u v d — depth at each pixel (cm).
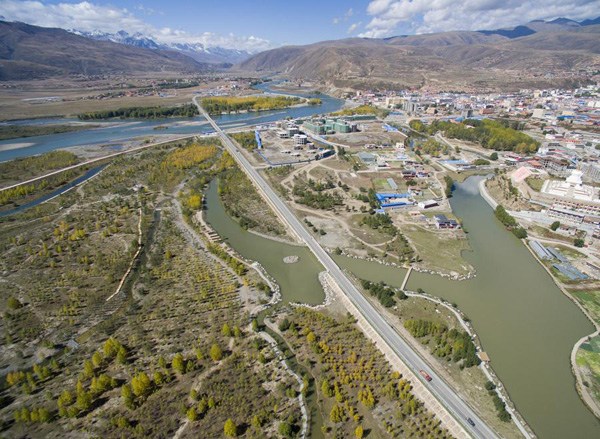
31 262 12606
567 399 8019
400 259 13262
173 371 8381
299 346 9250
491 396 7931
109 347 8688
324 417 7450
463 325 10081
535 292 11788
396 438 7044
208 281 11794
